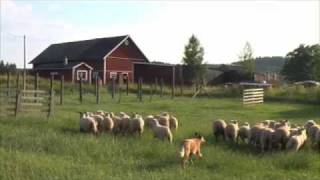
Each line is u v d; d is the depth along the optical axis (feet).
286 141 59.57
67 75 233.55
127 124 69.67
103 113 80.53
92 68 238.48
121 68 246.27
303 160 50.98
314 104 150.20
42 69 243.60
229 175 46.11
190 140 51.39
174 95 177.68
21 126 72.64
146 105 127.95
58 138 59.93
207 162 50.70
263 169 49.03
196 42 287.69
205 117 99.96
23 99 88.84
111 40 251.39
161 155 53.72
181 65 283.38
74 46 267.59
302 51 353.31
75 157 51.65
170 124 75.72
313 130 64.75
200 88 181.37
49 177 40.96
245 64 315.78
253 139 62.54
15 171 42.65
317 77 328.70
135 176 43.42
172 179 42.78
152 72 253.85
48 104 90.74
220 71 297.33
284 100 162.20
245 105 136.36
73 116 89.71
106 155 53.06
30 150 54.54
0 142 58.13
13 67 244.01
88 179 41.01
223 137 68.18
